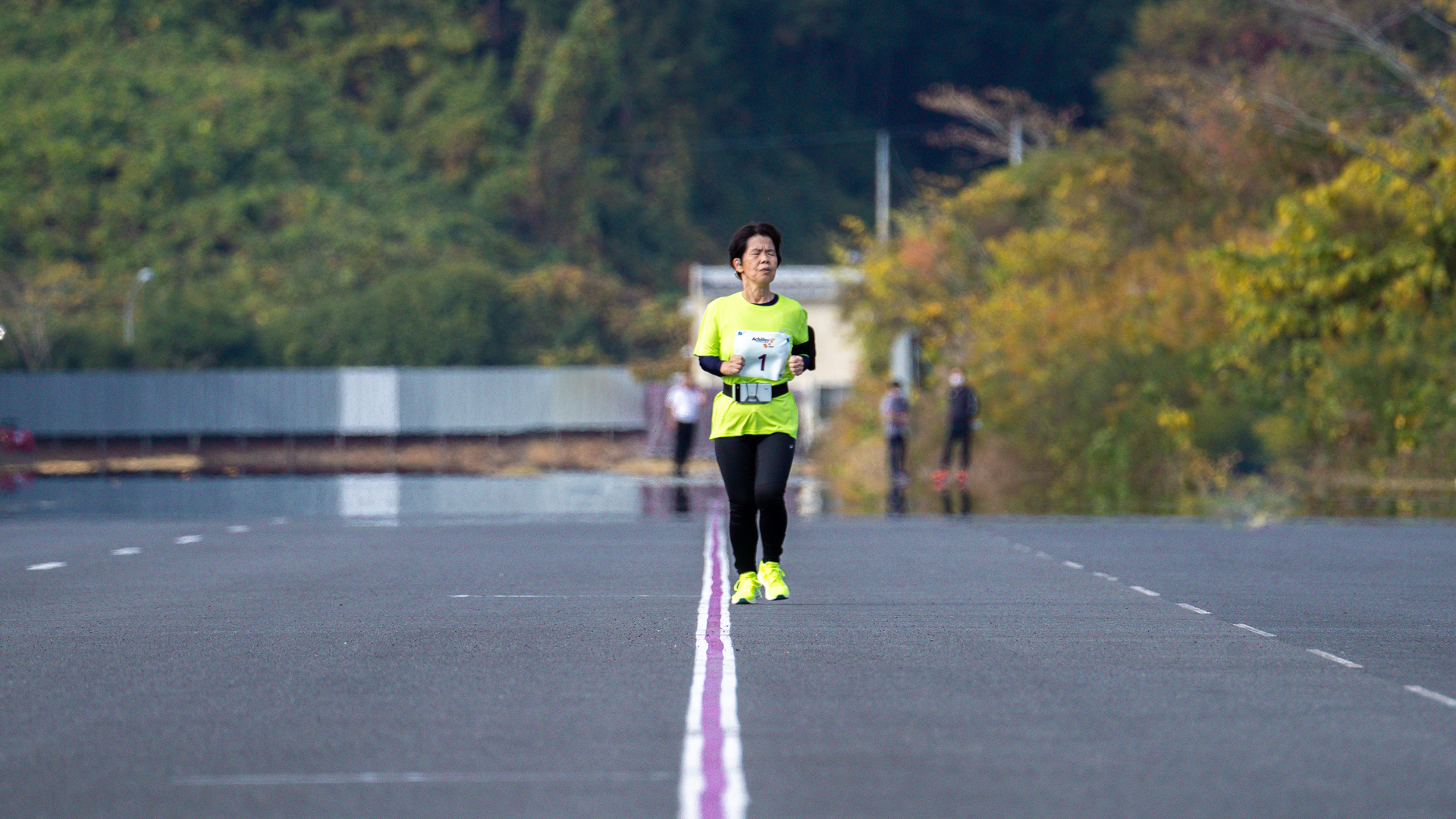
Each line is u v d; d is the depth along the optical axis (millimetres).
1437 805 19219
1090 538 61906
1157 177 133125
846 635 33938
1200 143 135000
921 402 125562
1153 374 104875
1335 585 44438
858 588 43938
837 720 24422
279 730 23891
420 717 24875
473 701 26141
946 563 51688
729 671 29078
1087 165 140750
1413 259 97312
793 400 38562
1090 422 104938
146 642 33406
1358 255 99312
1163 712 25062
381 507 87625
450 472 147250
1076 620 36594
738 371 37312
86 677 28891
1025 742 22750
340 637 34062
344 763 21625
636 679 28297
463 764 21531
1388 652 31594
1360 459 97250
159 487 115938
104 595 43062
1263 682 27891
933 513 76812
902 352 131500
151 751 22516
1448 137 102250
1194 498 86938
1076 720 24438
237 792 20047
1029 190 156000
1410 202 98562
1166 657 30797
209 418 199000
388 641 33406
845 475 121625
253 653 31797
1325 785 20188
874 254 157875
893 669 29328
